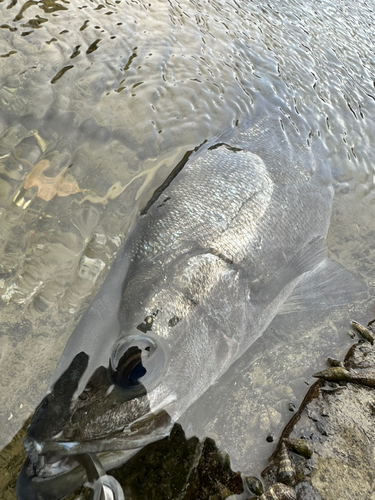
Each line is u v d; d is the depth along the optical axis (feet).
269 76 1.36
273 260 0.87
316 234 0.99
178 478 0.61
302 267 0.92
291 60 1.49
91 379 0.61
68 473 0.56
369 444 0.66
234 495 0.60
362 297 0.92
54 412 0.58
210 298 0.76
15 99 1.04
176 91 1.18
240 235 0.84
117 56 1.23
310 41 1.67
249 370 0.78
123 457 0.61
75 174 0.95
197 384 0.72
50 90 1.08
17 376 0.67
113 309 0.69
